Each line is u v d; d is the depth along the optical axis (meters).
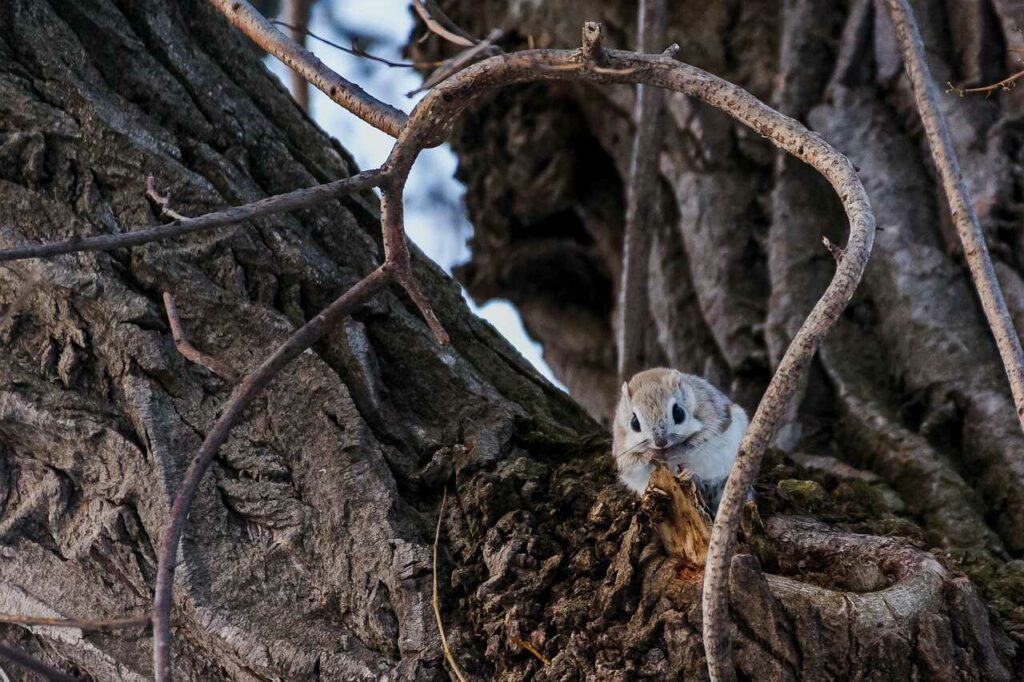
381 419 6.71
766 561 6.14
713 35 11.69
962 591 5.77
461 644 5.97
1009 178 9.41
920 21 10.48
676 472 6.29
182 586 6.00
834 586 6.12
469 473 6.68
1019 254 9.12
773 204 10.83
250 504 6.27
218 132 7.12
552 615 5.92
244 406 5.38
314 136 7.70
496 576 6.11
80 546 6.17
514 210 13.83
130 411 6.34
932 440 8.66
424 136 5.54
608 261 13.73
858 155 10.27
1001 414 8.42
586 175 13.76
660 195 12.02
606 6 12.34
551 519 6.46
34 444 6.41
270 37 6.34
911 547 6.13
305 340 5.56
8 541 6.28
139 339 6.40
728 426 8.87
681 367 11.13
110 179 6.64
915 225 9.72
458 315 7.88
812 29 11.13
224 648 5.92
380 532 6.20
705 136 11.49
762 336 10.37
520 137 13.40
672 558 5.82
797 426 9.29
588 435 7.66
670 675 5.55
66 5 6.89
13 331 6.51
